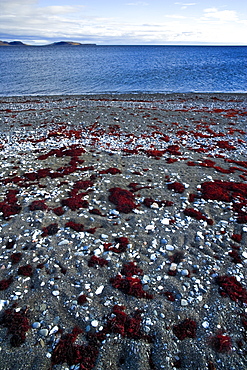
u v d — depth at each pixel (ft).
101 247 26.84
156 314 20.04
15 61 355.15
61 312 20.15
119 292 21.91
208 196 36.29
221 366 16.78
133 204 34.58
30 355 17.37
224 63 326.44
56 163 47.93
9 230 29.30
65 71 234.58
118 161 49.19
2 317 19.86
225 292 21.88
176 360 17.16
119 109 88.02
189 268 24.41
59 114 81.41
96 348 17.80
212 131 69.87
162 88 161.17
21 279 23.12
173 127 72.69
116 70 242.99
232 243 27.61
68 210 33.19
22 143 59.00
